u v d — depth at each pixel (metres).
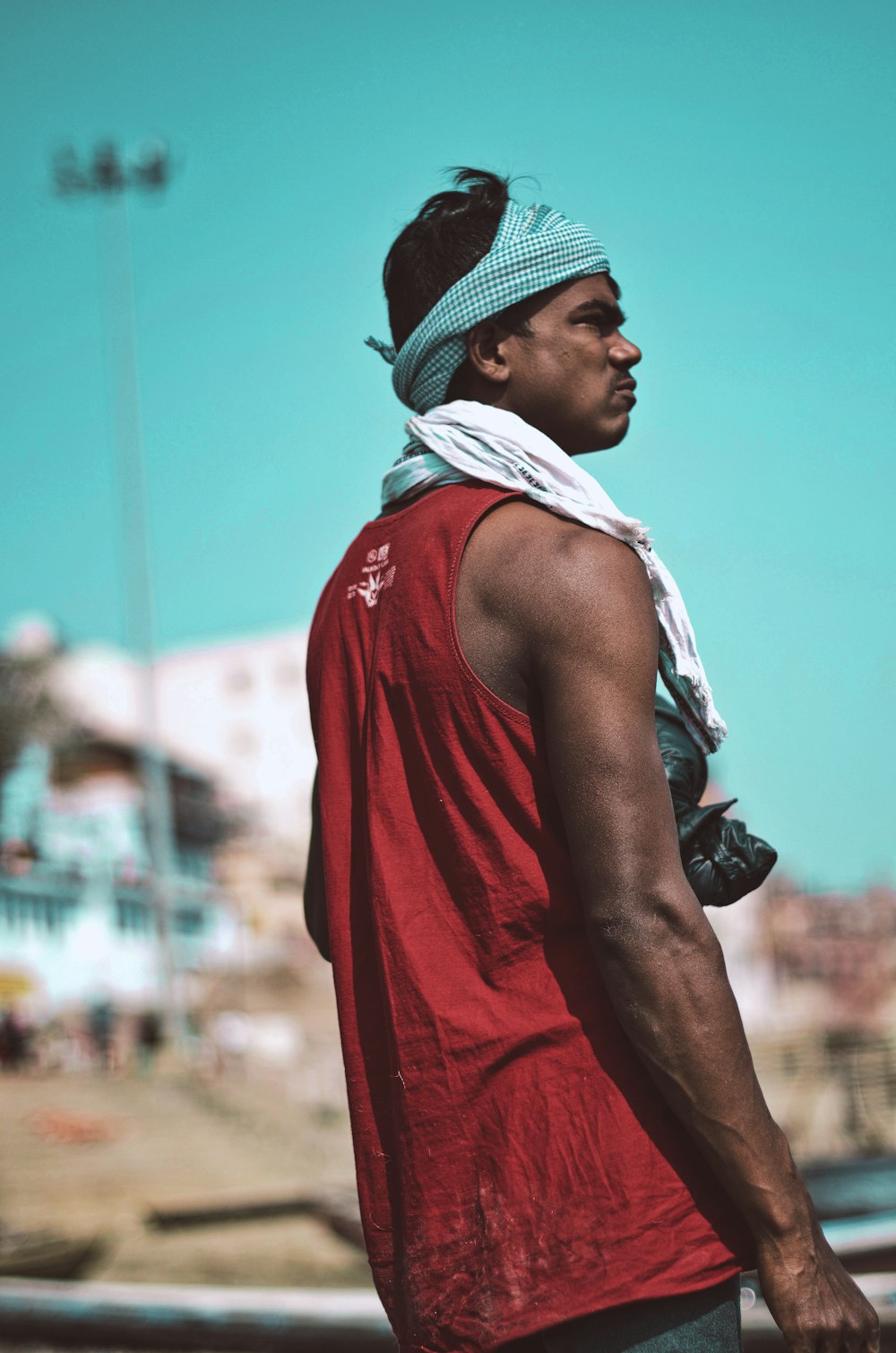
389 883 1.53
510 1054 1.42
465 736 1.49
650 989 1.35
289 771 74.38
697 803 1.67
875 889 72.44
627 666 1.42
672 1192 1.38
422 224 1.72
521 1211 1.39
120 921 52.50
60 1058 33.75
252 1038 44.59
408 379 1.73
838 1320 1.33
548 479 1.54
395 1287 1.52
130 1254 12.73
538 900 1.45
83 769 57.34
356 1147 1.58
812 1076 27.33
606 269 1.71
